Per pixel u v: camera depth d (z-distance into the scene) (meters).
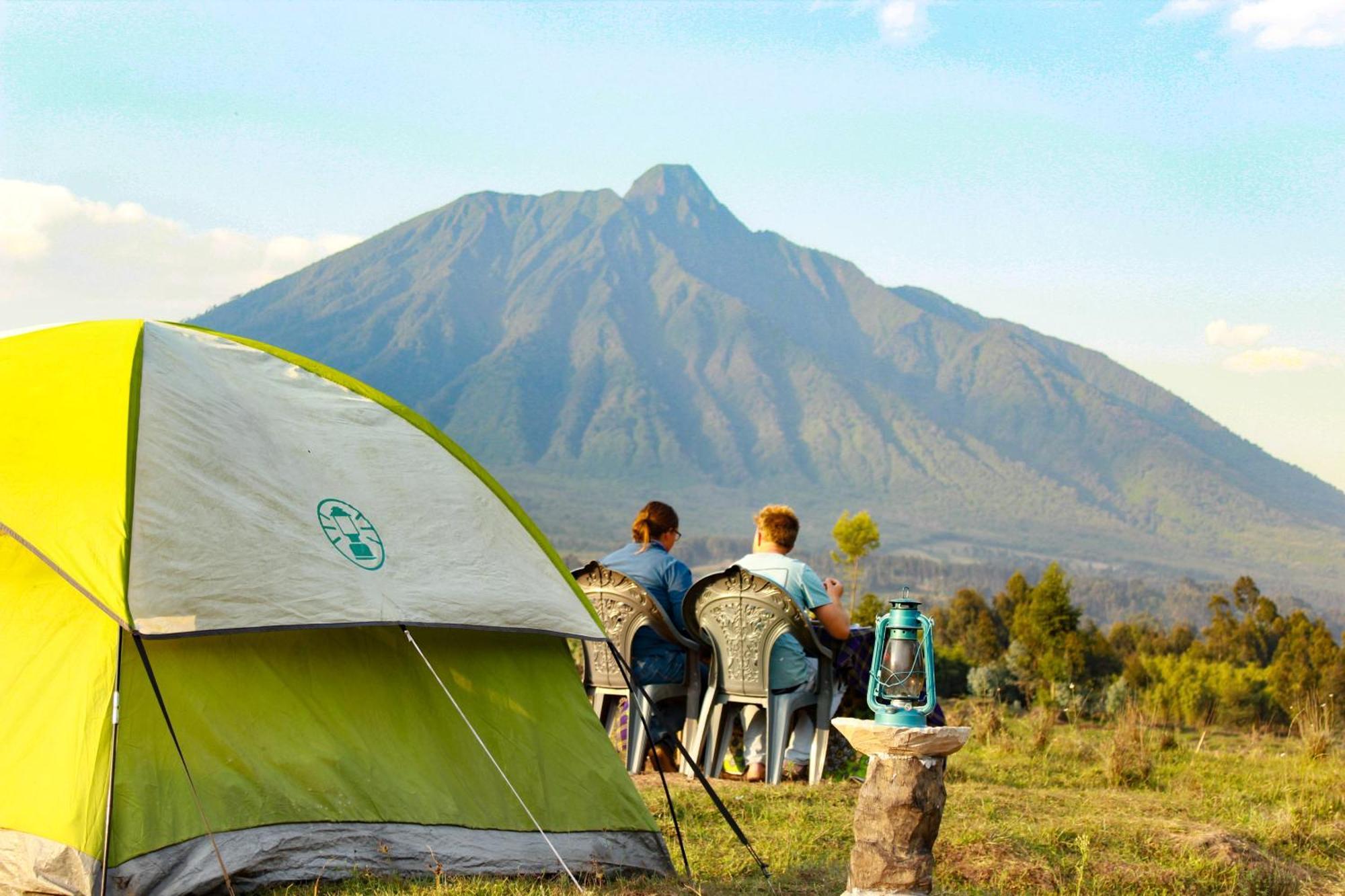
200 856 4.16
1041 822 5.92
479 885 4.55
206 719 4.36
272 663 4.60
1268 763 9.11
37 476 4.36
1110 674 29.67
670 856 5.11
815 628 6.86
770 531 7.16
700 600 6.82
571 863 4.91
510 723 5.10
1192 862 5.32
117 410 4.53
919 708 3.97
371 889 4.37
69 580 4.12
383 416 5.39
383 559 4.86
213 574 4.32
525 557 5.39
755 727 6.82
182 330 5.12
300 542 4.64
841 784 6.53
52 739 4.16
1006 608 48.25
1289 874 5.30
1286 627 50.41
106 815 4.02
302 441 4.99
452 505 5.26
